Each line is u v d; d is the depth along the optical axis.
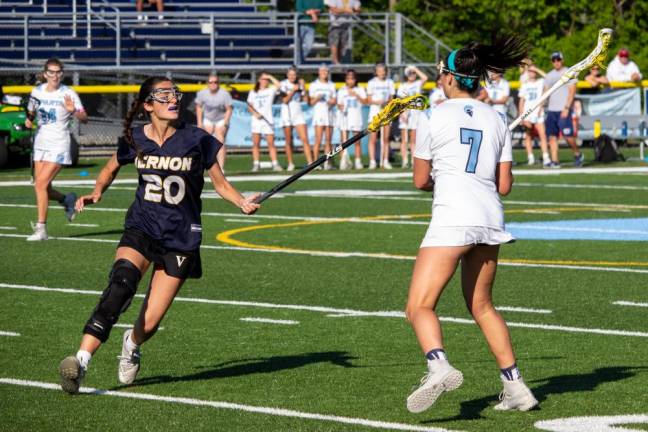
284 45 89.44
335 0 83.25
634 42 111.00
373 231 40.09
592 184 57.59
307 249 35.69
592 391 18.42
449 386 15.56
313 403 17.78
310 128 79.06
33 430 16.41
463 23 116.56
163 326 24.00
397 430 16.20
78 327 23.94
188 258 18.28
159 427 16.48
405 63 84.94
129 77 81.50
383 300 26.89
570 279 29.64
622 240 37.22
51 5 89.94
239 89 77.69
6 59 86.62
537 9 112.06
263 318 24.81
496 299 26.81
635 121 79.69
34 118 37.72
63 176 64.25
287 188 57.12
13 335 23.12
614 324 23.89
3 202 51.16
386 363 20.53
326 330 23.52
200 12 90.75
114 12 90.50
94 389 18.80
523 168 67.50
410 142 72.00
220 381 19.31
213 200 52.12
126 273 17.95
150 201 18.23
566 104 66.75
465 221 16.33
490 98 67.00
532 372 19.77
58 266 32.47
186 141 18.23
